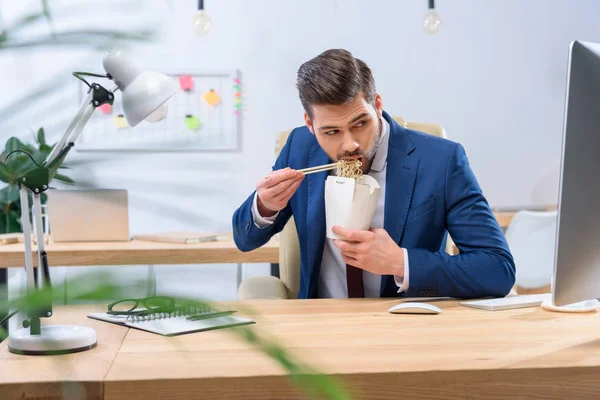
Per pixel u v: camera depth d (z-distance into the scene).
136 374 0.79
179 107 4.11
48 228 2.74
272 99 4.20
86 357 0.87
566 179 0.94
